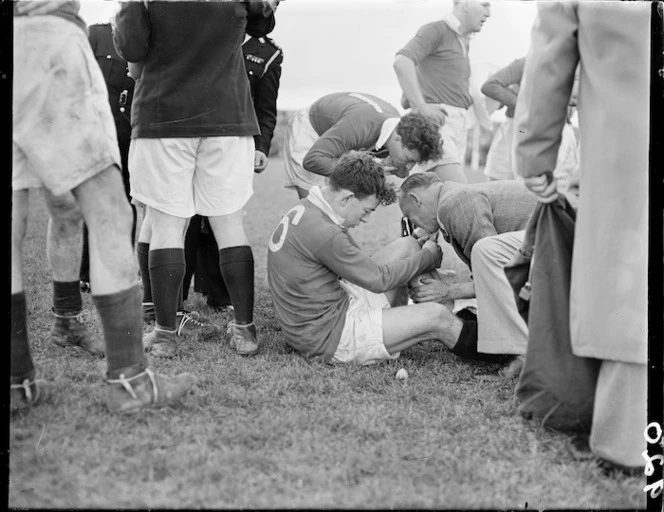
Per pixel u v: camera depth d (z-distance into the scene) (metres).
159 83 3.02
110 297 2.41
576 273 2.25
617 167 2.14
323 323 3.08
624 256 2.15
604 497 2.10
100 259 2.41
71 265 3.10
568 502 2.07
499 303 2.91
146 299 3.74
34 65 2.31
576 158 3.98
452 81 4.41
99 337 3.25
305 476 2.12
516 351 2.91
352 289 3.21
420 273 3.23
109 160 2.38
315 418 2.50
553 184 2.32
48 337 3.26
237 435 2.36
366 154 3.16
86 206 2.40
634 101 2.12
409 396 2.77
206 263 4.00
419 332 3.08
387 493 2.06
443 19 4.34
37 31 2.31
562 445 2.38
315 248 3.04
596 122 2.17
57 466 2.14
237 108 3.15
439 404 2.71
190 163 3.11
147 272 3.70
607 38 2.11
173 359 3.13
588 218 2.20
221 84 3.10
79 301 3.15
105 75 3.96
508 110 5.14
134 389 2.46
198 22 2.97
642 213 2.14
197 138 3.08
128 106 3.98
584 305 2.21
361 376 2.96
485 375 3.05
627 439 2.17
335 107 3.90
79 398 2.59
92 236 2.41
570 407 2.38
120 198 2.43
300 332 3.11
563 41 2.17
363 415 2.56
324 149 3.59
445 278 3.60
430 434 2.43
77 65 2.35
